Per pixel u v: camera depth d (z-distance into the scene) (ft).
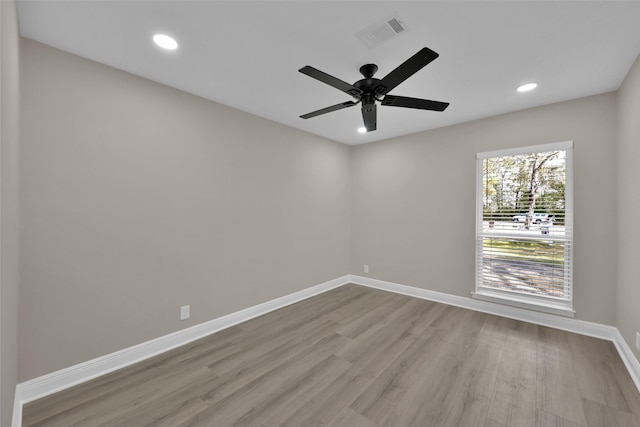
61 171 6.43
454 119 11.23
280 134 11.75
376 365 7.43
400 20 5.55
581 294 9.16
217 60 7.00
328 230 14.23
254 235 10.75
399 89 8.55
